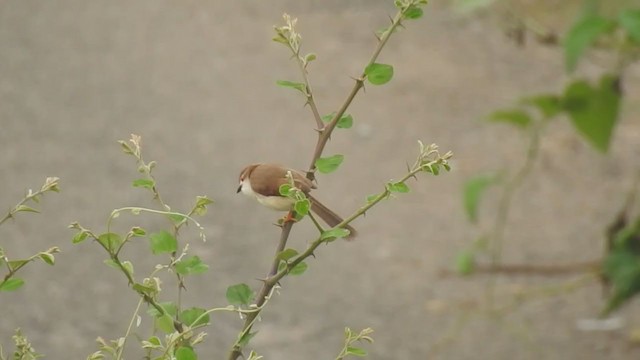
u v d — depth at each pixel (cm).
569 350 945
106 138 1413
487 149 1397
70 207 1219
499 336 973
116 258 342
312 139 1432
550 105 822
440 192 1284
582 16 804
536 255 1122
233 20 1897
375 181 1309
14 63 1675
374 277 1088
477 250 1048
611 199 1256
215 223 1189
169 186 1277
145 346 337
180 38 1809
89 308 1012
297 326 992
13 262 348
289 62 1703
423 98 1562
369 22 1864
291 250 345
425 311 1016
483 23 1817
